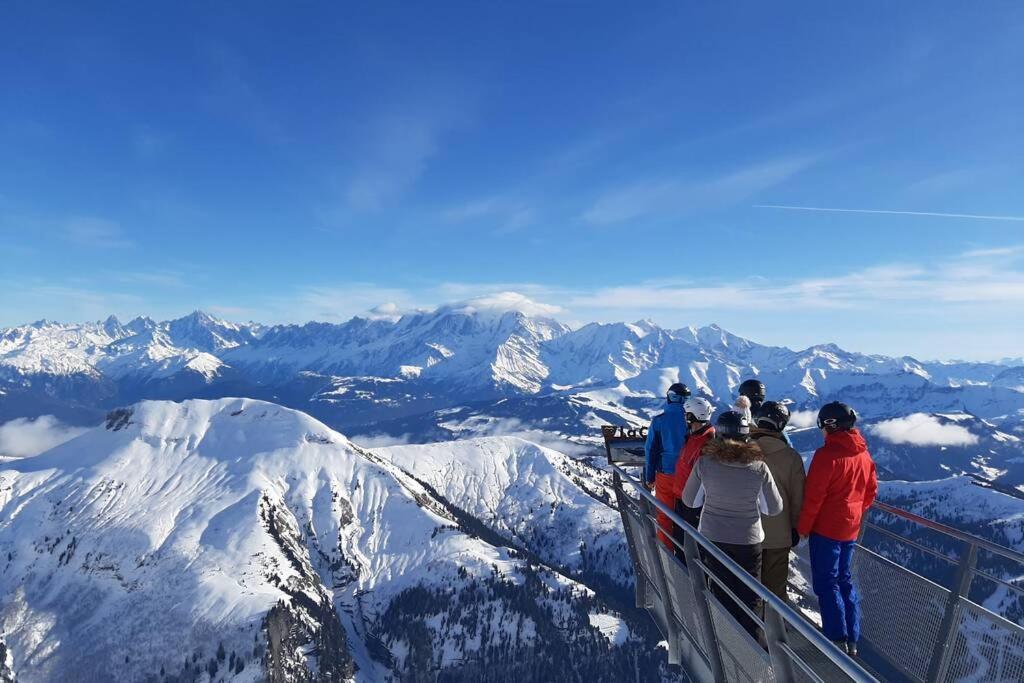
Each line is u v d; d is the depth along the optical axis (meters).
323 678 193.62
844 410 8.98
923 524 9.58
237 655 199.50
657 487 11.27
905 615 9.78
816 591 8.94
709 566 8.30
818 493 8.76
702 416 9.49
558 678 197.25
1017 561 7.40
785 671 5.95
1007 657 7.46
